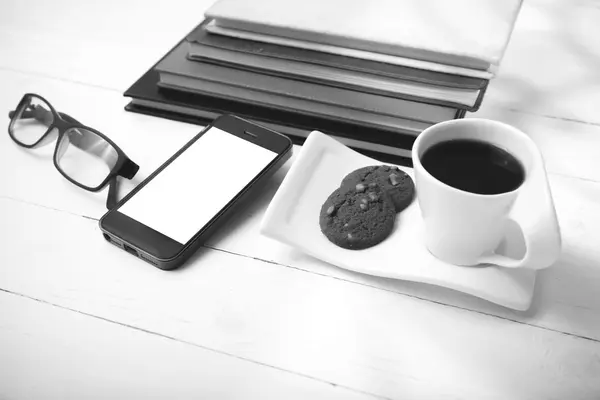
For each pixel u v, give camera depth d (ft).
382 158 1.57
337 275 1.38
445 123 1.25
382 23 1.55
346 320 1.30
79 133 1.64
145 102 1.78
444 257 1.29
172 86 1.75
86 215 1.53
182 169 1.52
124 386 1.24
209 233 1.42
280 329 1.30
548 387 1.20
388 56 1.54
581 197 1.50
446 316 1.30
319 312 1.32
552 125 1.68
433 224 1.25
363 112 1.59
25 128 1.77
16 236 1.49
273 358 1.26
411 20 1.55
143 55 1.99
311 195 1.43
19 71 1.95
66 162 1.66
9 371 1.27
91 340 1.30
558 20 2.02
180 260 1.39
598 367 1.22
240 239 1.46
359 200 1.37
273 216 1.35
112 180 1.55
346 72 1.55
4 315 1.35
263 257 1.42
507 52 1.91
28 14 2.19
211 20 1.72
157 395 1.22
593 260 1.37
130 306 1.35
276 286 1.36
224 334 1.30
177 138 1.70
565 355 1.24
